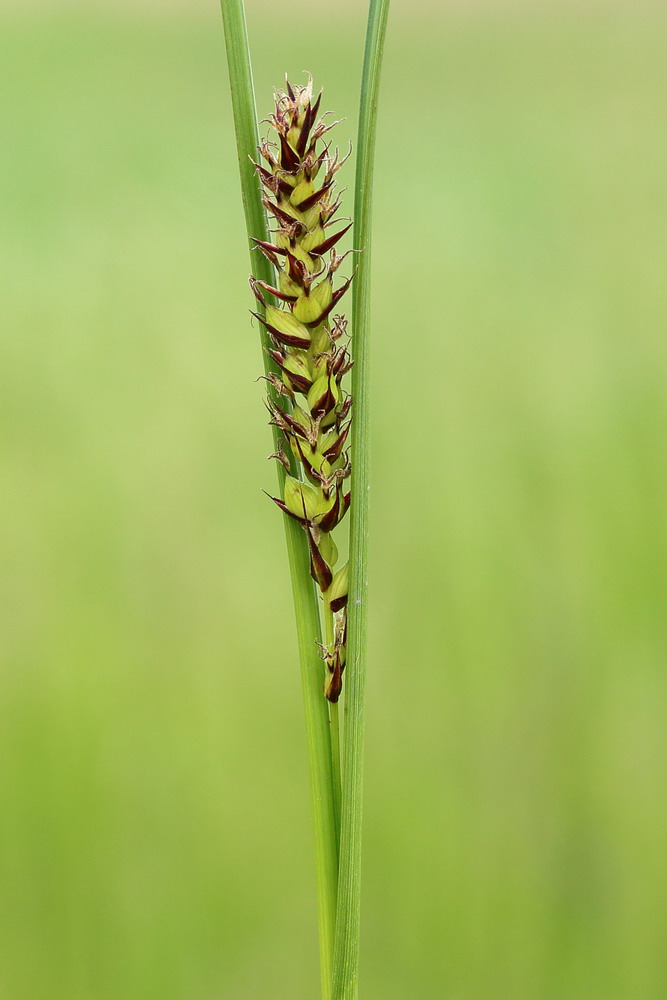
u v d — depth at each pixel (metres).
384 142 1.53
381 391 0.73
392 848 0.45
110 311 0.84
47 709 0.49
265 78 1.93
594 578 0.55
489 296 0.91
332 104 1.76
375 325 0.84
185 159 1.41
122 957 0.43
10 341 0.78
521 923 0.43
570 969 0.42
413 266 1.00
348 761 0.28
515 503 0.60
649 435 0.65
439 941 0.43
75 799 0.46
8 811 0.45
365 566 0.28
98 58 2.31
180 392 0.72
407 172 1.35
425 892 0.44
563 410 0.69
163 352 0.78
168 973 0.43
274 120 0.28
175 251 1.02
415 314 0.87
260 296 0.28
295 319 0.28
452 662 0.52
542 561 0.56
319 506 0.28
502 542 0.57
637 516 0.58
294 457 0.29
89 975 0.43
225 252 1.02
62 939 0.43
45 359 0.76
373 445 0.66
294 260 0.28
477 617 0.53
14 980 0.43
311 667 0.29
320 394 0.28
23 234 1.04
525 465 0.64
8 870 0.44
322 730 0.29
